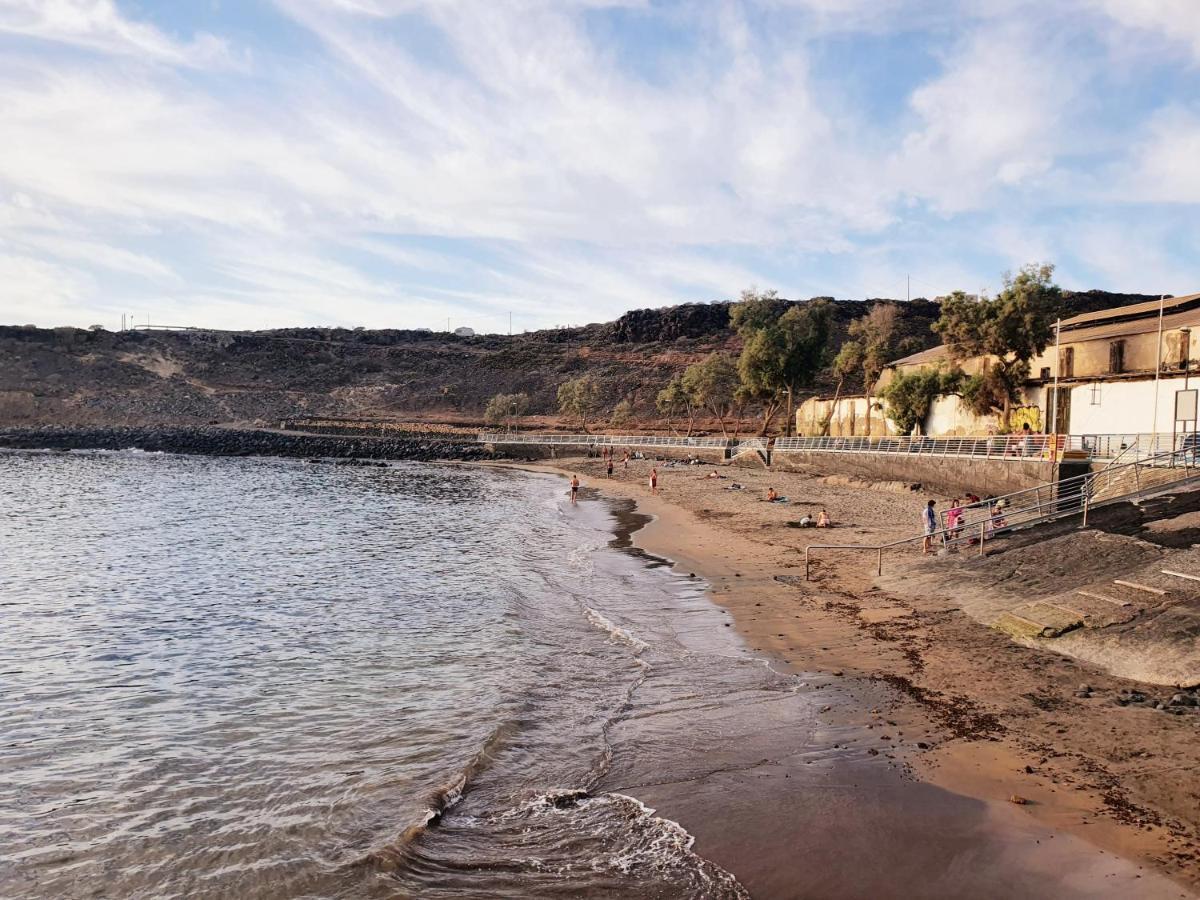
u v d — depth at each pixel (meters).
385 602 21.55
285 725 12.66
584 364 177.88
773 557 26.84
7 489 57.25
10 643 17.81
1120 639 13.86
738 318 91.56
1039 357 54.66
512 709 12.88
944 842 8.29
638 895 7.53
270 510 46.16
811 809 9.11
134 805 9.96
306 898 7.73
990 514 27.98
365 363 191.25
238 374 177.62
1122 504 22.11
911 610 18.23
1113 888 7.34
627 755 10.90
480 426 140.38
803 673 14.10
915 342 92.88
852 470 58.03
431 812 9.23
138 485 62.25
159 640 18.00
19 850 8.85
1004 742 10.62
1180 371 38.84
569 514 44.31
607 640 17.19
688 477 67.00
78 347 169.12
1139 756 9.94
